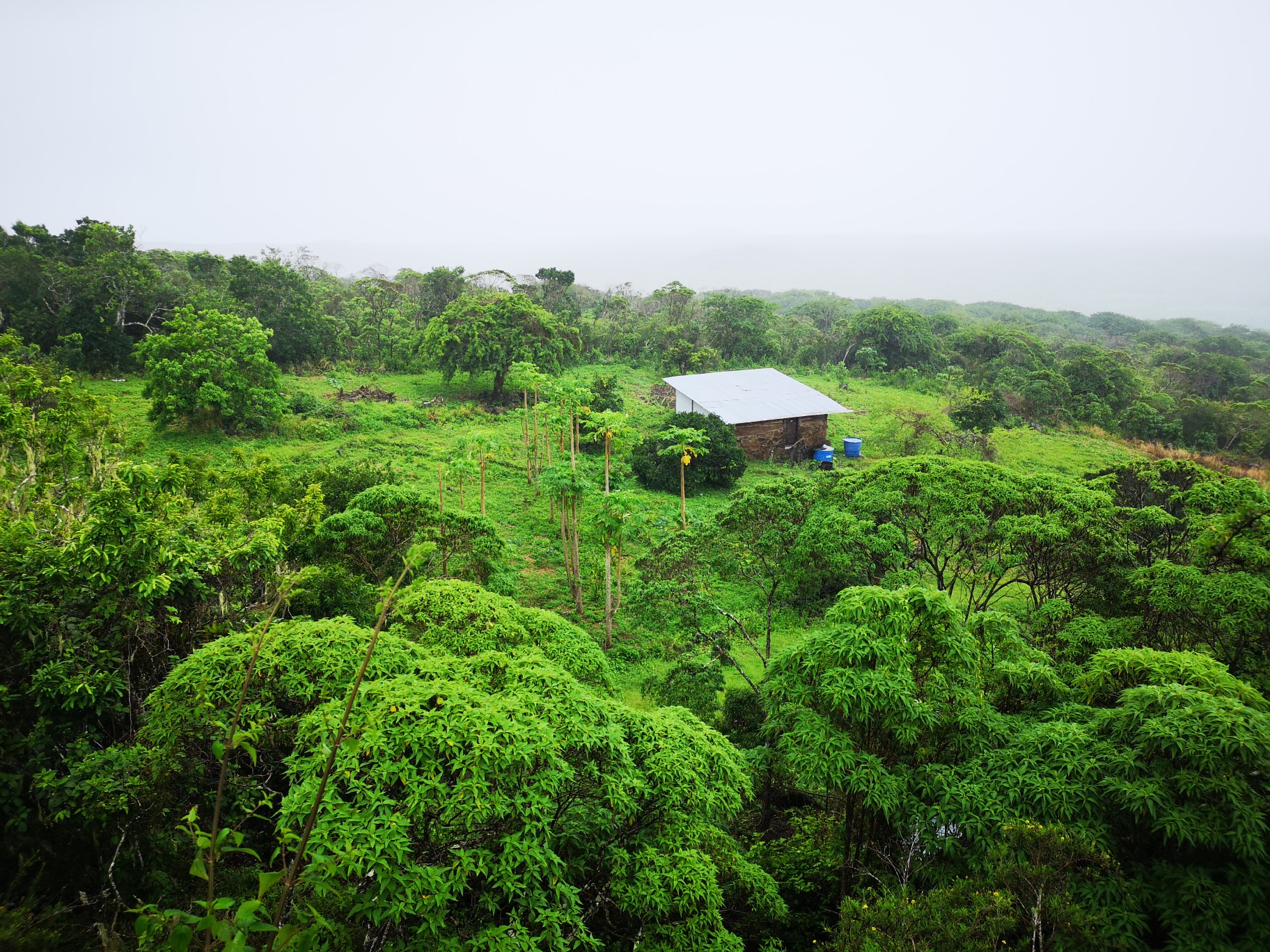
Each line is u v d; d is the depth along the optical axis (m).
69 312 41.12
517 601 22.23
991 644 10.87
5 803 6.75
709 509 31.48
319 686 7.79
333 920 5.89
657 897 6.88
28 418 16.53
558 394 30.61
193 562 10.34
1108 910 6.52
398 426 39.69
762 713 14.02
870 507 16.61
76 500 14.95
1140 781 7.09
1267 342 120.69
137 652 9.48
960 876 7.84
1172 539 16.50
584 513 26.91
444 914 6.08
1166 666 8.59
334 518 16.55
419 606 10.45
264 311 50.94
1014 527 15.22
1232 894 6.45
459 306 46.34
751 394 42.09
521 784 6.57
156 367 32.38
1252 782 6.80
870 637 8.77
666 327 68.12
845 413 45.69
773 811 12.62
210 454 31.92
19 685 8.18
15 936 5.58
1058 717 9.03
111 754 7.27
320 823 5.78
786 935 8.80
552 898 6.77
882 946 6.55
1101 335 129.38
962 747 8.70
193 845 7.67
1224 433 55.06
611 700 8.84
